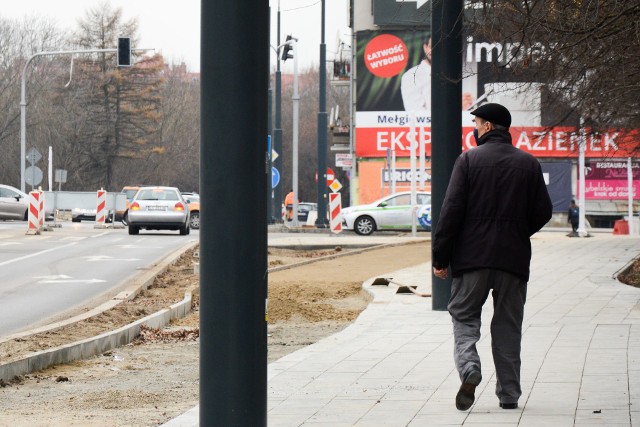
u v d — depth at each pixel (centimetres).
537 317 2212
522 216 1230
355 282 3450
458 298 1242
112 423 1296
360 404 1317
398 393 1392
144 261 4247
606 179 9419
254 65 887
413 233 6362
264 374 903
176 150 16962
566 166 9325
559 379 1447
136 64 15012
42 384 1689
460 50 2316
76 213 9944
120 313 2570
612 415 1195
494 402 1302
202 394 899
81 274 3672
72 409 1435
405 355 1752
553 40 1836
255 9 887
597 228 9300
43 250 4866
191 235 6538
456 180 1230
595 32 1758
